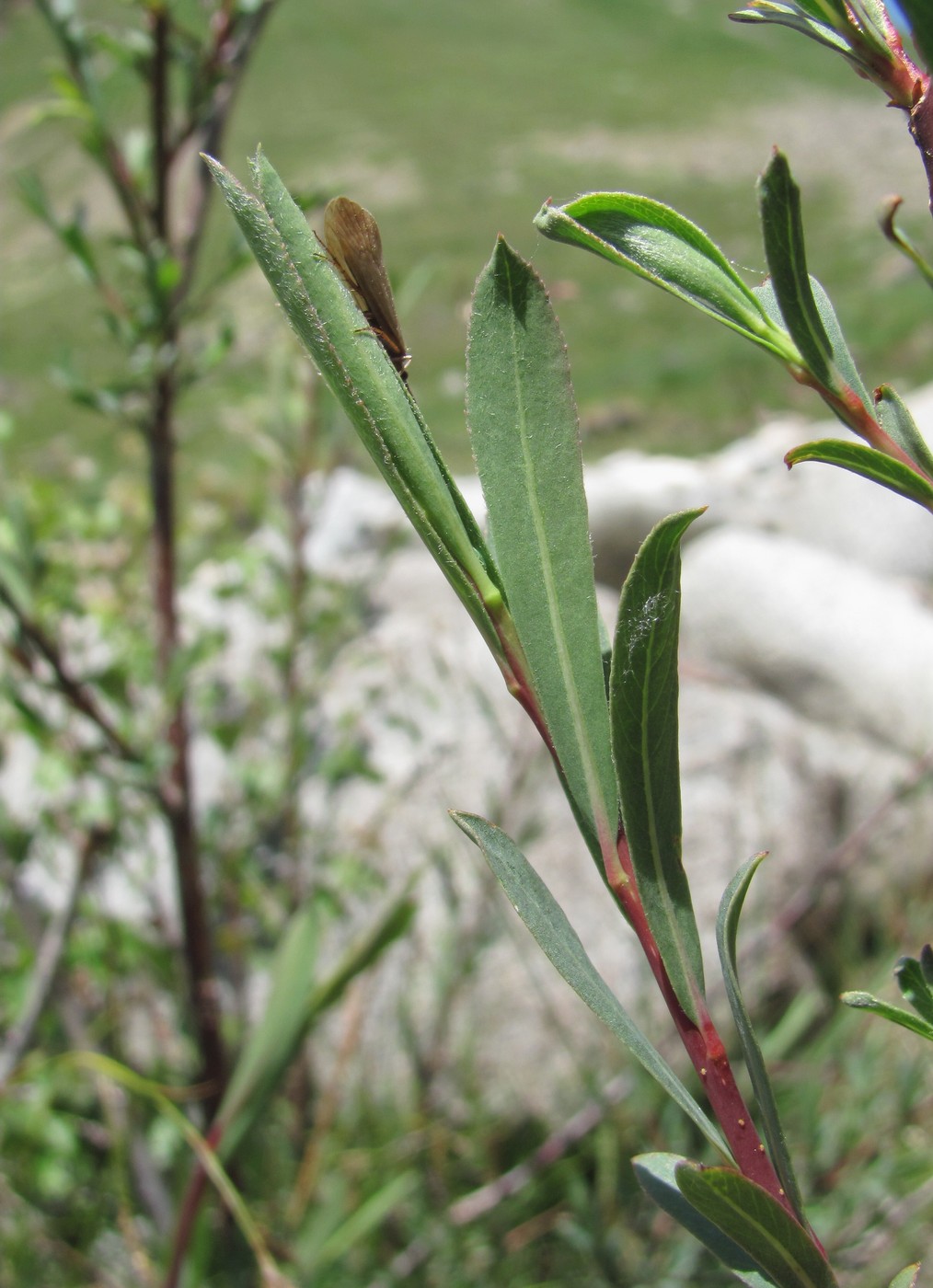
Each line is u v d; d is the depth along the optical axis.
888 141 5.99
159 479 0.48
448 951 0.56
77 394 0.45
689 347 3.13
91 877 0.51
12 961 0.56
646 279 0.17
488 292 0.17
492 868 0.16
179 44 0.45
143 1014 0.61
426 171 5.57
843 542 1.24
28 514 0.49
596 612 0.17
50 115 0.44
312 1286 0.42
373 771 0.59
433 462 0.17
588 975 0.17
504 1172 0.58
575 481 0.17
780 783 0.76
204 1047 0.51
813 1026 0.64
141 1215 0.50
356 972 0.32
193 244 0.46
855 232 4.22
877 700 0.93
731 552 1.04
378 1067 0.61
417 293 0.50
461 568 0.17
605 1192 0.48
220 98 0.46
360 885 0.58
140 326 0.44
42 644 0.43
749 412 2.63
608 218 0.17
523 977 0.63
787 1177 0.17
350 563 0.89
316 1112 0.57
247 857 0.58
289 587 0.63
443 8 8.82
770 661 0.98
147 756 0.46
